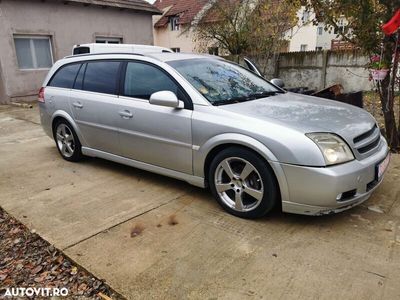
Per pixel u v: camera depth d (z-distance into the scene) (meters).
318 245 2.89
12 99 11.86
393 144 5.30
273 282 2.49
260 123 3.14
